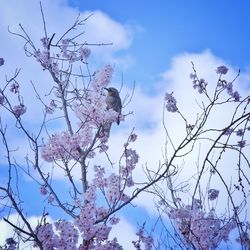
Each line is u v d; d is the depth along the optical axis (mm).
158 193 5902
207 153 4672
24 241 4824
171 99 5707
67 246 5109
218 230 6008
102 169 6160
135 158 6113
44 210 4992
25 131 5590
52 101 6586
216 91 4961
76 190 5695
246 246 4805
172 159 5137
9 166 4812
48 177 5578
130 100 6277
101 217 5578
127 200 5941
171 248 5613
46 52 6773
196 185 4805
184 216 5863
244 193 4914
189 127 4941
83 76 6645
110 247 5547
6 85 5953
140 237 6277
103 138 6453
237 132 5691
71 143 6152
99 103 6516
